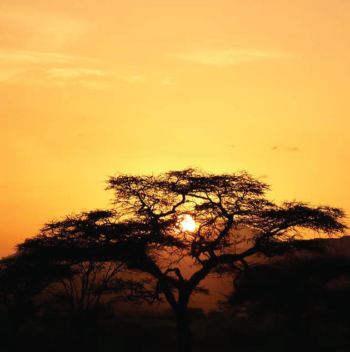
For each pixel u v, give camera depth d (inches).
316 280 6289.4
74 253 5506.9
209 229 5349.4
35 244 5634.8
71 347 5561.0
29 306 6245.1
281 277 6210.6
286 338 6284.5
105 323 7628.0
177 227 5285.4
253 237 5447.8
